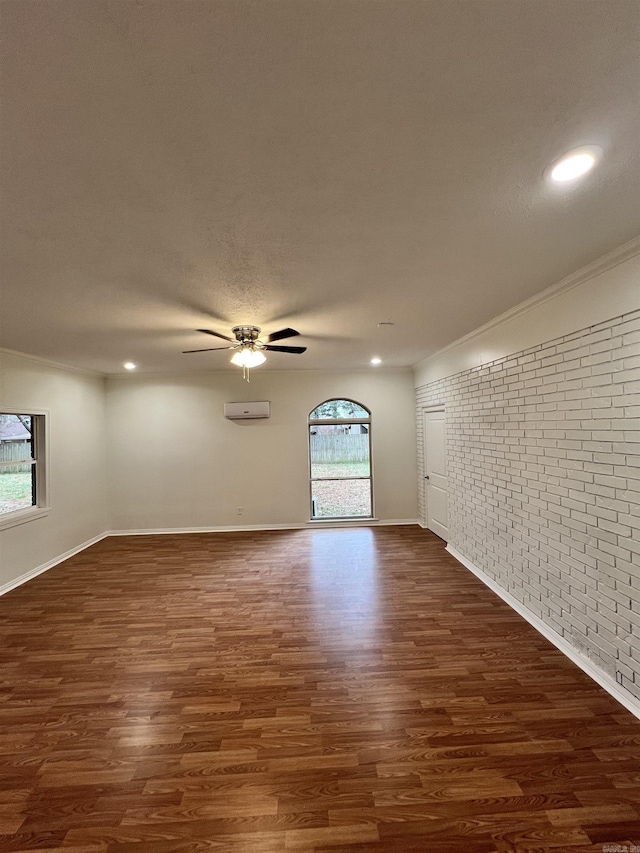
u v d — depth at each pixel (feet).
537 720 7.11
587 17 2.85
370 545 17.56
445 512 17.46
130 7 2.65
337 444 21.09
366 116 3.71
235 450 20.70
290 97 3.47
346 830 5.28
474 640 9.78
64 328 11.09
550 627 9.73
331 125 3.81
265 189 4.84
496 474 12.32
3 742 6.88
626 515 7.32
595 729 6.88
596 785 5.83
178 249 6.40
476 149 4.23
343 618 11.03
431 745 6.62
